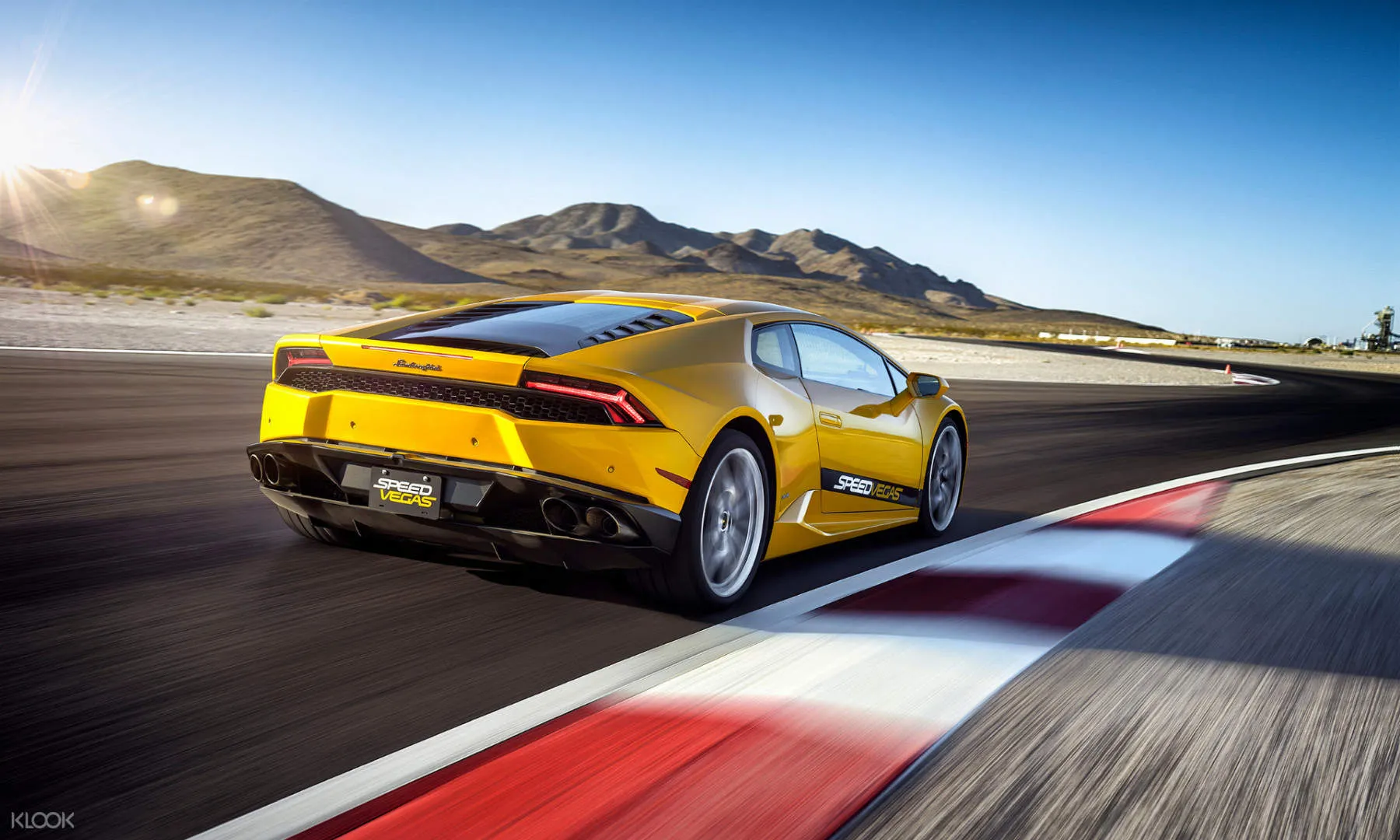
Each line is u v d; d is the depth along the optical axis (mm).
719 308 4066
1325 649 3330
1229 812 2115
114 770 2178
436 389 3346
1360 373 42469
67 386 9945
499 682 2783
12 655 2855
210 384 10898
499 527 3291
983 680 2877
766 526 3791
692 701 2654
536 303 4137
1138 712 2662
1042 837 1971
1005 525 5586
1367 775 2328
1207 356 59906
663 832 1931
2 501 4887
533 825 1951
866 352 4789
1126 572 4359
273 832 1920
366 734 2404
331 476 3551
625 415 3207
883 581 4098
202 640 3047
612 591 3744
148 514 4758
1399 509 6441
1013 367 28641
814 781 2180
